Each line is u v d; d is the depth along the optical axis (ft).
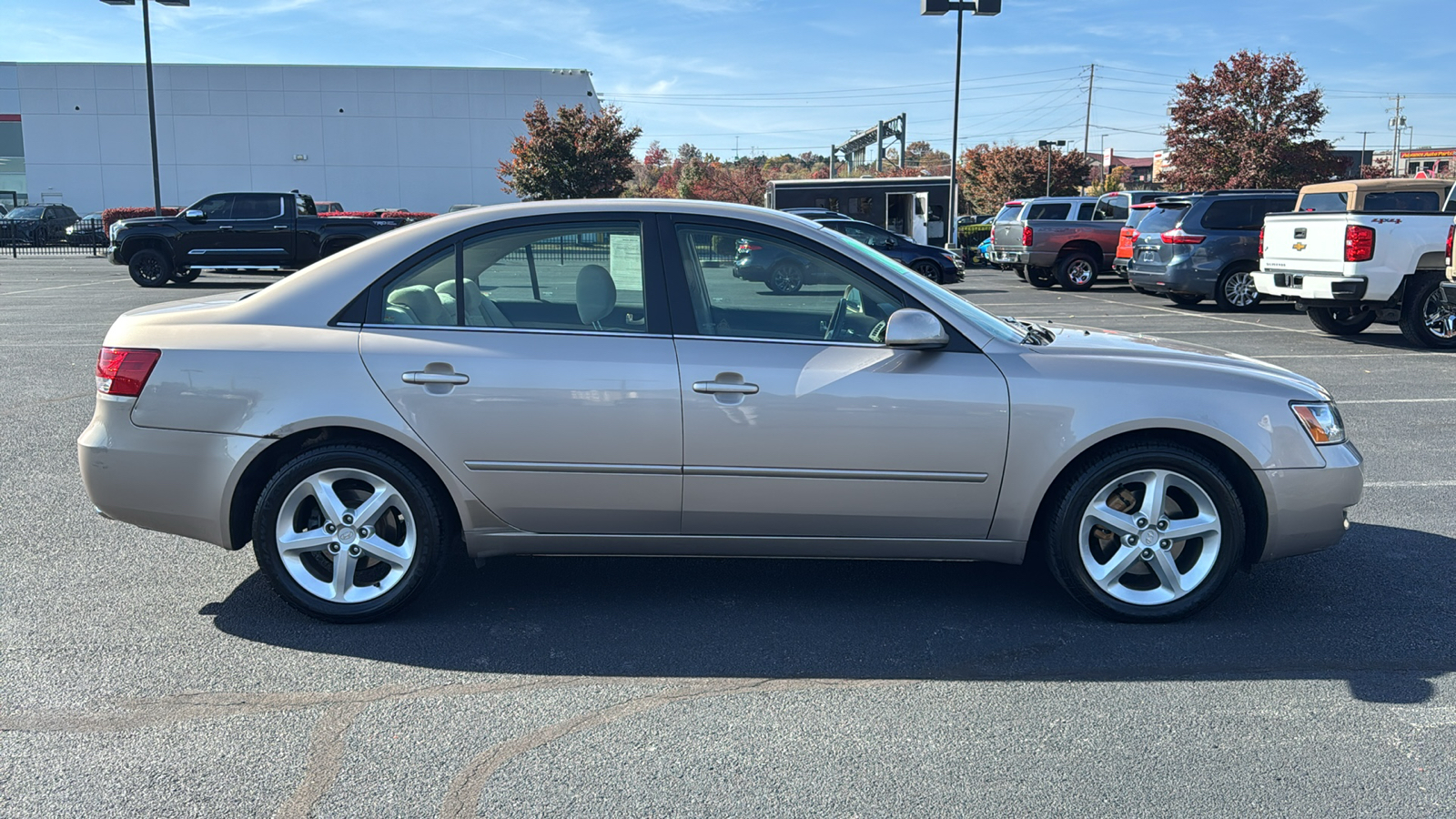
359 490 13.21
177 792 9.37
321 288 13.17
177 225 69.97
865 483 12.85
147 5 92.07
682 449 12.73
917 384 12.75
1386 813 9.10
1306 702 11.26
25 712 10.89
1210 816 9.05
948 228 101.81
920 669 12.12
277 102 145.07
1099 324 46.75
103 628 13.12
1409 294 38.22
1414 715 10.94
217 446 12.78
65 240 133.69
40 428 24.93
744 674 11.97
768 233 13.12
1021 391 12.80
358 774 9.70
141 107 144.97
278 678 11.77
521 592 14.62
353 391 12.69
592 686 11.64
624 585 14.93
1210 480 13.00
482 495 12.93
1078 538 13.20
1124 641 12.92
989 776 9.71
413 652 12.50
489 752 10.14
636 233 13.16
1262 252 43.62
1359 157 196.13
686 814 9.05
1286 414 13.12
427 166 148.36
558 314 13.07
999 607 14.08
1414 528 17.58
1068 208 70.13
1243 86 98.32
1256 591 14.71
